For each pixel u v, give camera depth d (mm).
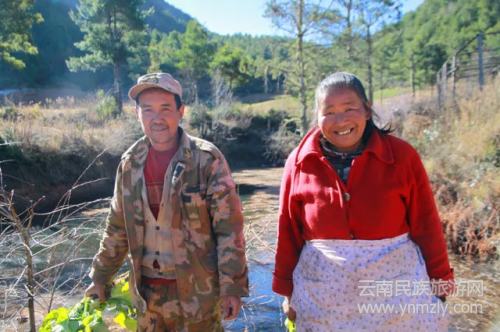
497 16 43969
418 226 1921
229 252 2043
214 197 2076
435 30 50938
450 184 6922
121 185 2148
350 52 25234
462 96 11516
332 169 1887
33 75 59062
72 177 12969
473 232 6031
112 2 27484
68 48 71688
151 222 2076
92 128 14953
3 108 15570
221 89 32781
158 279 2078
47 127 14195
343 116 1853
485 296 4496
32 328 2633
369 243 1840
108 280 2303
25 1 21625
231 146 25703
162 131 2098
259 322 3838
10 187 11133
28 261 2660
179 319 2062
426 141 8703
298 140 24500
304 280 1954
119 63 29422
